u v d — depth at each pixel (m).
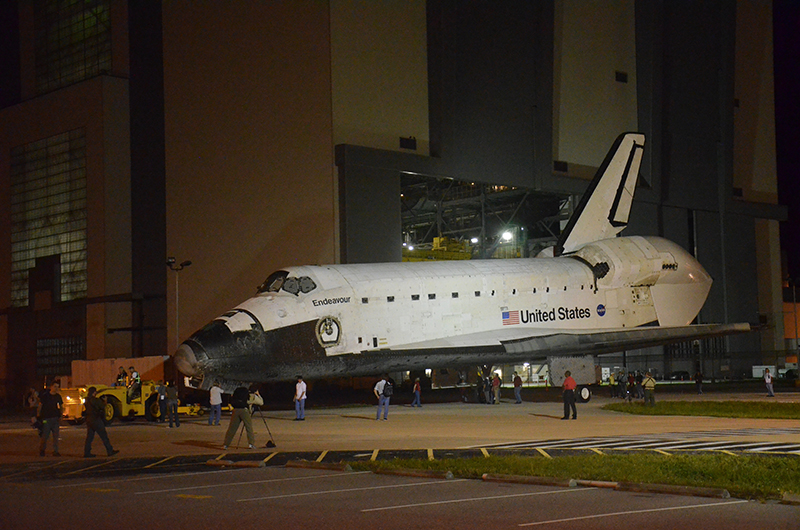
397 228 48.94
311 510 10.56
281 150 48.62
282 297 31.27
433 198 64.75
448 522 9.61
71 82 59.94
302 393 27.25
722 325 37.72
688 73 65.94
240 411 18.09
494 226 70.00
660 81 63.41
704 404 30.02
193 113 51.88
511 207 67.44
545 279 35.91
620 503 10.62
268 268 48.25
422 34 52.41
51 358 55.75
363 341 31.64
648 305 38.22
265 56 49.75
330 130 47.06
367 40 49.38
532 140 56.44
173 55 53.16
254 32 50.31
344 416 29.08
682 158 65.31
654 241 39.75
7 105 63.69
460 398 40.75
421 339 32.66
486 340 33.03
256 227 48.84
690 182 65.62
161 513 10.56
